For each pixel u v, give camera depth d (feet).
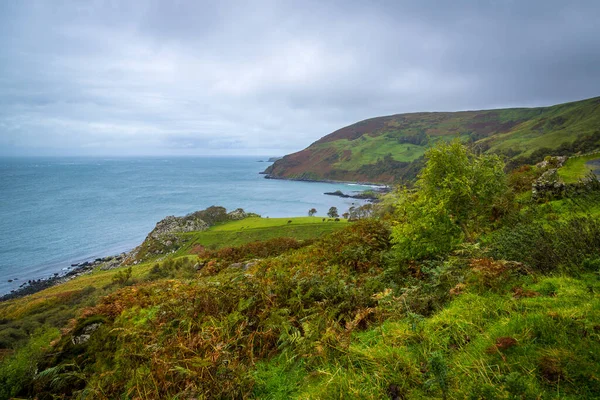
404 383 10.58
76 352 20.36
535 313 12.10
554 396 8.43
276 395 12.59
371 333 15.16
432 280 19.54
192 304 21.40
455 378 10.11
